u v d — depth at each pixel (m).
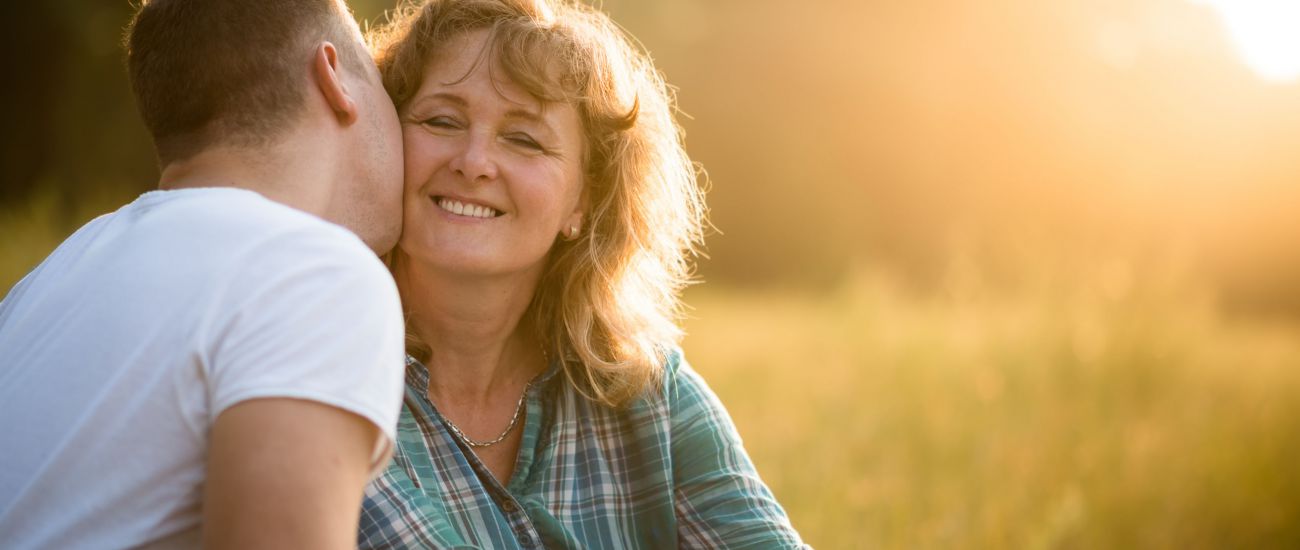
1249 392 7.01
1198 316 7.35
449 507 1.78
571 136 1.95
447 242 1.85
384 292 1.25
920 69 28.81
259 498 1.11
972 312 8.50
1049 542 4.05
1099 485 4.77
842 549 3.87
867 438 5.36
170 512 1.20
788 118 27.75
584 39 1.97
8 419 1.27
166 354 1.20
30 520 1.22
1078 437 5.50
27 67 17.89
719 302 13.45
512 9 1.93
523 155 1.90
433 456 1.80
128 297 1.24
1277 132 28.48
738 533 1.97
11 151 17.64
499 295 1.93
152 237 1.28
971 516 4.21
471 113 1.87
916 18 29.11
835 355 7.75
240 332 1.18
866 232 27.97
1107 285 7.37
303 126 1.46
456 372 1.97
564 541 1.85
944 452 5.14
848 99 28.33
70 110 17.64
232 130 1.42
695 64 26.73
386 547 1.64
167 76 1.42
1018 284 8.61
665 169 2.16
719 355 8.07
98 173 17.25
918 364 7.12
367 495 1.65
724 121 26.83
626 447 1.99
